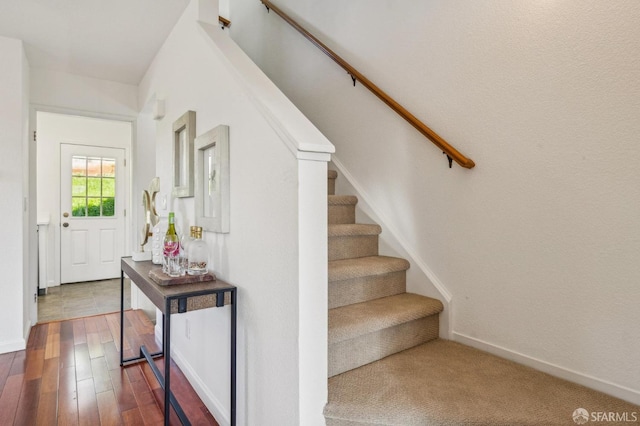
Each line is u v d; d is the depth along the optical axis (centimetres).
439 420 119
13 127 258
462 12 180
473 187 175
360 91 245
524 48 154
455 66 183
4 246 257
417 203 205
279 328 128
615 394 130
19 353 257
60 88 314
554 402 126
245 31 378
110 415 183
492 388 136
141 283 182
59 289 455
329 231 200
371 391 133
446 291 189
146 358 238
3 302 257
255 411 145
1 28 243
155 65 286
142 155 352
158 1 214
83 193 497
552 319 147
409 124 210
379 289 194
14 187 260
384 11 226
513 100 158
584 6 135
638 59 123
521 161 156
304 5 295
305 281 120
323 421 125
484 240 171
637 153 123
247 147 149
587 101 135
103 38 256
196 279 164
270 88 155
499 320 165
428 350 172
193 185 204
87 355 256
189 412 188
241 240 154
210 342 190
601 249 133
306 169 121
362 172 244
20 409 187
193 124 204
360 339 155
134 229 352
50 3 214
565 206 142
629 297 126
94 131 504
